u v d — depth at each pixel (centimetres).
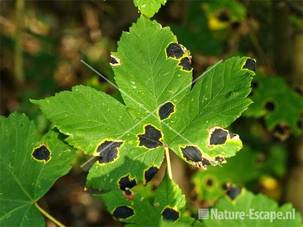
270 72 58
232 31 60
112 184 31
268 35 61
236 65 31
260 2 58
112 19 75
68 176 82
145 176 31
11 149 32
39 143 32
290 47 58
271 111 53
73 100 31
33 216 32
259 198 30
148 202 32
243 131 63
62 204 81
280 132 53
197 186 54
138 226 31
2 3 87
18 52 81
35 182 32
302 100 54
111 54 32
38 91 77
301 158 59
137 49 32
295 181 60
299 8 56
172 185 32
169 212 31
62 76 81
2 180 32
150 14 32
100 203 82
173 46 32
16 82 83
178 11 71
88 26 81
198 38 61
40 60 82
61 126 31
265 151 61
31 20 89
